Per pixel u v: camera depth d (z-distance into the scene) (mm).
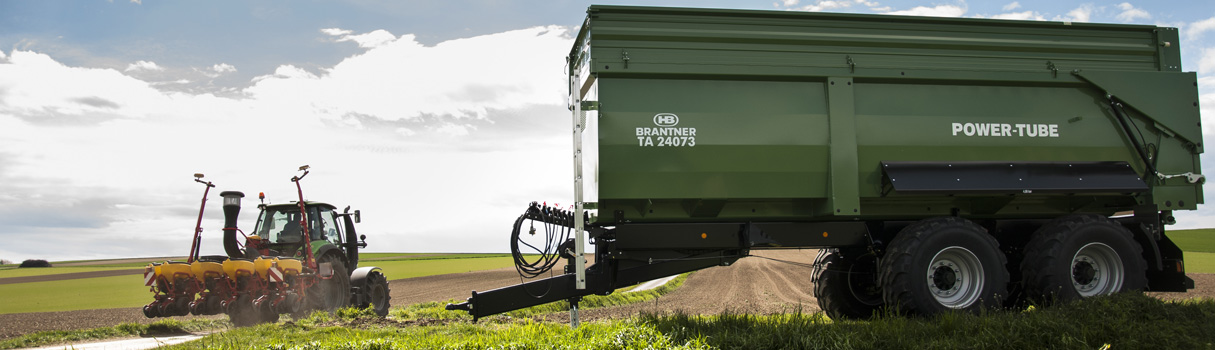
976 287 7059
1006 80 7547
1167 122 7812
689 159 6867
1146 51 7957
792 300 15281
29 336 9406
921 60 7430
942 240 6961
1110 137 7785
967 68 7496
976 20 7559
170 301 10648
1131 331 5684
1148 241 7738
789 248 7641
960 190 7090
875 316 7008
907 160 7277
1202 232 61562
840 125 7133
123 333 10062
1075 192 7379
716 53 7020
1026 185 7273
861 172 7211
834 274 8695
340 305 12461
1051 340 5539
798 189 7090
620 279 7211
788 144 7035
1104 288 7453
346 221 13578
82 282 30812
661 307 13891
